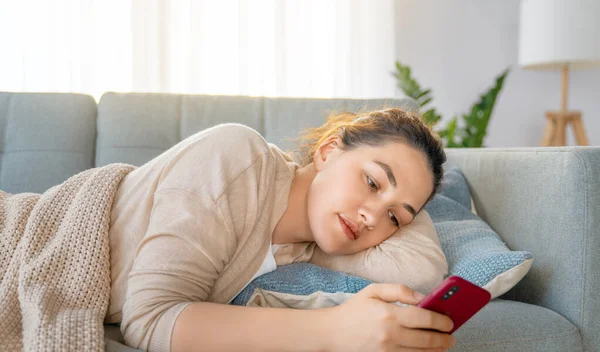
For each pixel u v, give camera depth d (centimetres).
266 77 272
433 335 63
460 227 113
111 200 86
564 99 285
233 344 65
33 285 76
